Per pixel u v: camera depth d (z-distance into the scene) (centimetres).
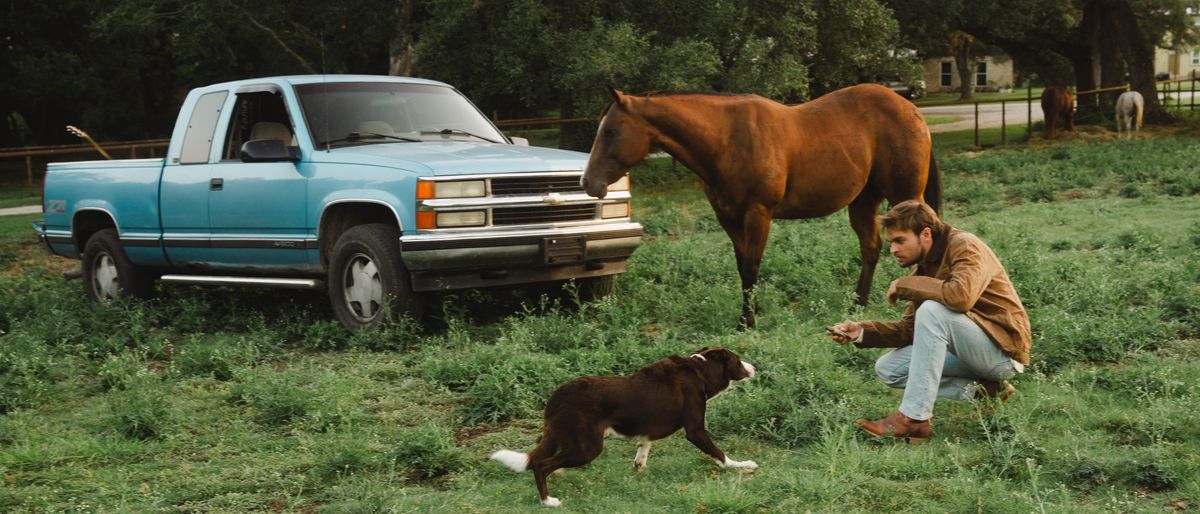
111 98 3506
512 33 1894
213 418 613
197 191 920
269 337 808
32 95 3403
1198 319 722
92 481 504
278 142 841
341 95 897
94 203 1016
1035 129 3216
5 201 2450
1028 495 427
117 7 2067
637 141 759
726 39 2042
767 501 438
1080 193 1598
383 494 452
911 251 515
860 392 594
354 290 826
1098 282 821
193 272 973
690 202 1838
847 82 2512
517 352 691
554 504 440
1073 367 618
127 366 717
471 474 490
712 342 712
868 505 429
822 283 905
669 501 438
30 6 3228
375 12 2023
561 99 2052
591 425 439
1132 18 3161
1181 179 1577
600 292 902
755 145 775
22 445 566
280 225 860
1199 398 539
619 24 1894
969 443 500
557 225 816
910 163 846
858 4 2189
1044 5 3147
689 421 466
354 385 668
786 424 524
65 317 914
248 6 1991
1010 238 1080
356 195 801
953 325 501
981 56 7450
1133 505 409
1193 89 3322
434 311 884
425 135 902
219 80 3042
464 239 770
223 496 473
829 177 812
